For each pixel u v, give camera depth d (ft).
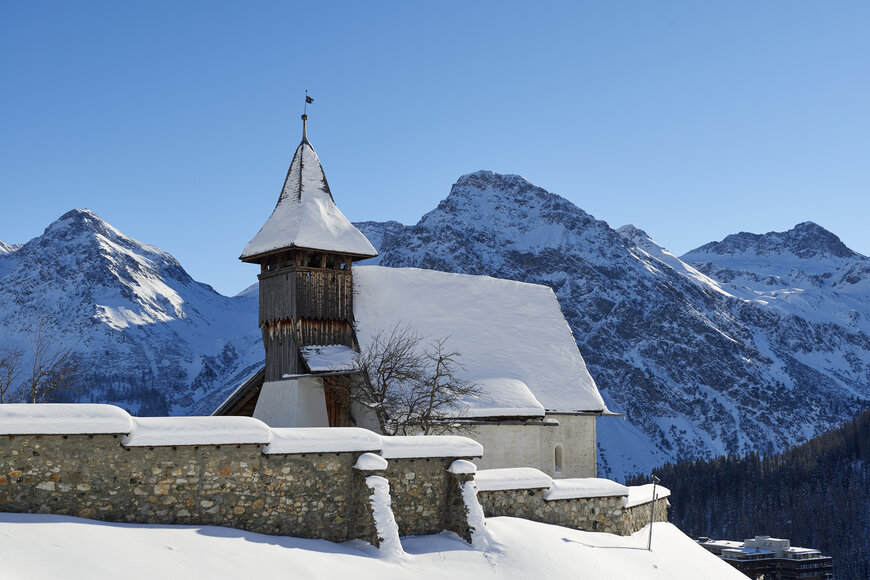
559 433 149.69
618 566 92.17
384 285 156.76
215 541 72.02
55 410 71.26
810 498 635.66
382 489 82.89
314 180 155.74
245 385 152.56
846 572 542.16
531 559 85.40
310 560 73.61
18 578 54.24
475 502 88.84
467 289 165.89
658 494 125.08
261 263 155.63
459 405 133.90
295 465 82.12
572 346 164.55
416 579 76.38
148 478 74.43
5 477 68.28
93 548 63.52
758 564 292.61
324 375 135.54
